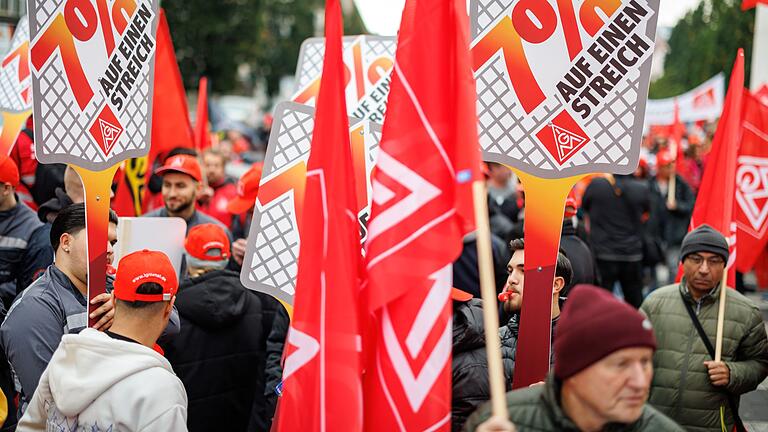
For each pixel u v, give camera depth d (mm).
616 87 3561
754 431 5891
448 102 2797
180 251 4699
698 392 4504
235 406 5121
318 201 2926
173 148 6875
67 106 4031
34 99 3961
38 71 3980
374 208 2826
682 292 4625
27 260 5387
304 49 5941
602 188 10273
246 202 6680
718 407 4520
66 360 3182
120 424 3045
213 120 24484
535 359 3549
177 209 6402
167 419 3074
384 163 2826
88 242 3984
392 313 2770
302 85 5902
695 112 16031
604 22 3557
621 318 2314
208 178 8789
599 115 3578
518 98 3625
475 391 3592
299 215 3934
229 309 4941
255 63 39594
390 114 2848
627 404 2324
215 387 5008
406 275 2744
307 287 2934
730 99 4719
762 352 4574
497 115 3645
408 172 2787
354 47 5797
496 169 9766
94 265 3977
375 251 2791
